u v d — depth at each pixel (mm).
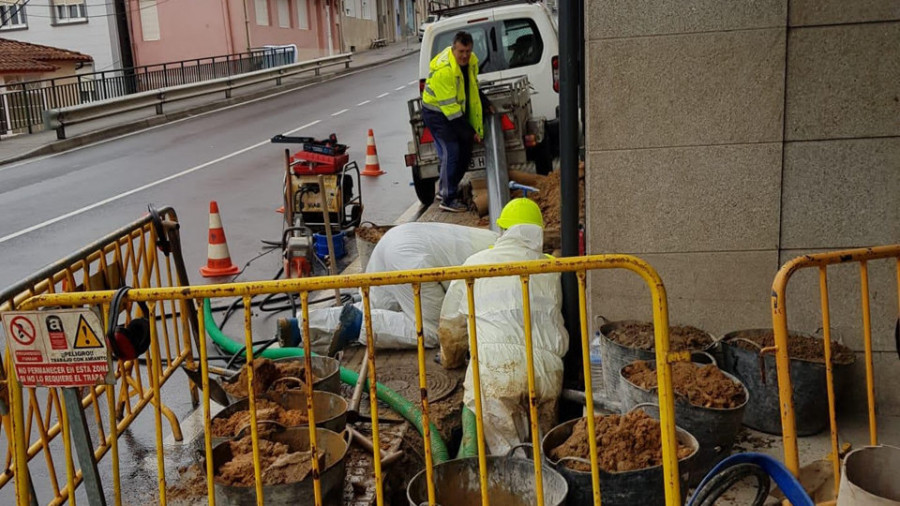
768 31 4160
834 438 3143
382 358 5422
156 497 4078
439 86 8711
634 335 4324
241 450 3598
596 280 4637
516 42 10531
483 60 10570
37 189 13062
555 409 4387
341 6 48406
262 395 4148
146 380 5754
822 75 4176
